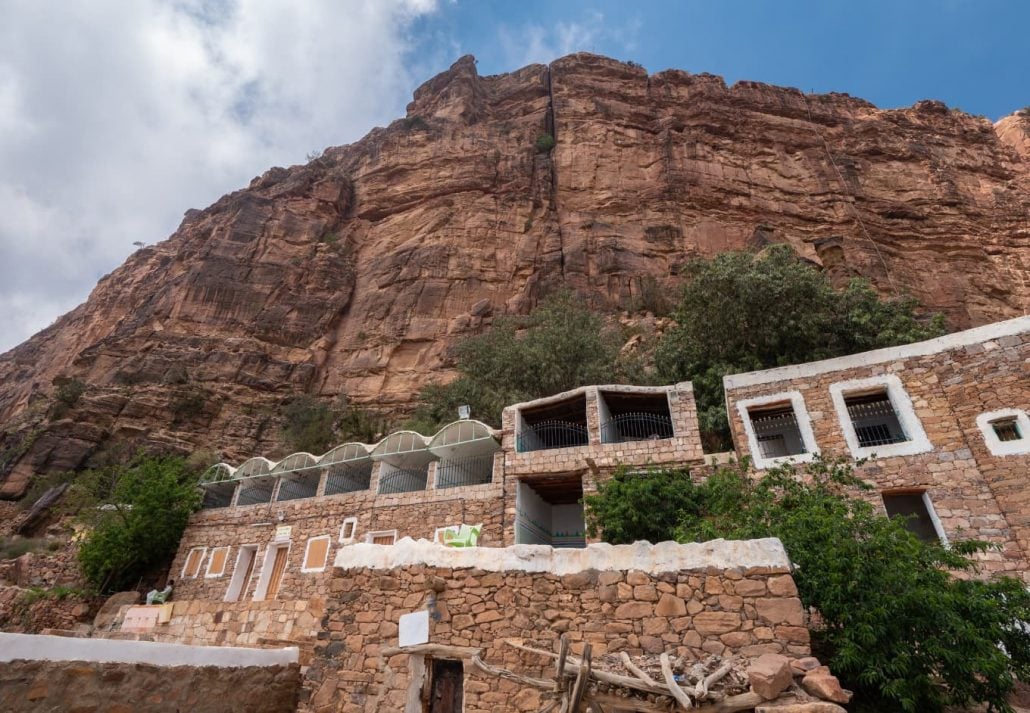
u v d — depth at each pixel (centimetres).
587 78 5975
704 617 641
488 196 5134
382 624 808
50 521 2970
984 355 1284
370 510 1819
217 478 2369
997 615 674
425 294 4469
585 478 1541
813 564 741
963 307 4053
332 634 841
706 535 937
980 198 4916
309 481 2228
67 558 2262
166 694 707
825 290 2055
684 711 539
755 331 2036
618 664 614
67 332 6219
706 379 1964
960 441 1241
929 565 743
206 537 2173
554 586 730
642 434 1759
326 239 5228
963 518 1173
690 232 4594
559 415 1786
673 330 2417
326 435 3588
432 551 829
